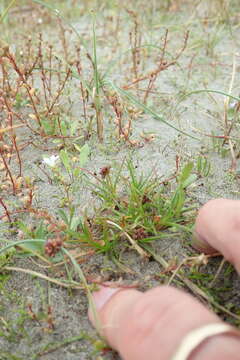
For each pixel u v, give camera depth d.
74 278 0.11
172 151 0.15
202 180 0.14
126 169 0.14
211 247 0.11
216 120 0.16
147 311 0.08
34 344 0.10
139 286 0.11
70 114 0.16
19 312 0.10
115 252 0.11
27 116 0.16
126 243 0.11
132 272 0.11
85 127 0.16
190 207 0.12
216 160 0.14
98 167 0.14
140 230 0.11
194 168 0.14
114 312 0.09
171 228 0.12
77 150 0.15
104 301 0.09
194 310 0.07
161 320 0.07
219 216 0.10
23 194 0.13
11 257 0.11
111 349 0.09
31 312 0.10
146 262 0.11
